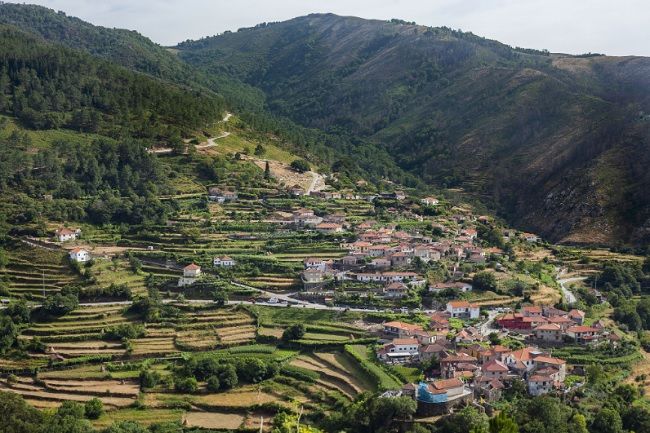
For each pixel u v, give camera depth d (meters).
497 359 198.00
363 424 165.88
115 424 168.38
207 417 185.12
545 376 185.12
